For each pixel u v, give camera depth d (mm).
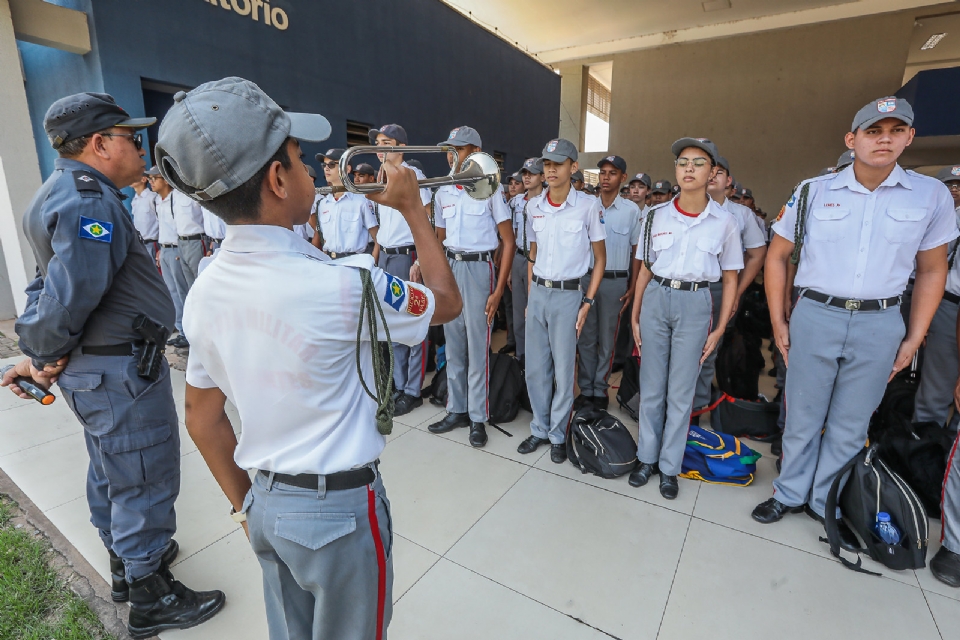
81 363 1475
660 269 2393
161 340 1597
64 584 1869
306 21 6500
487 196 1191
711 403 3309
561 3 11289
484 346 2920
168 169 745
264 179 761
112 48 4727
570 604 1788
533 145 12391
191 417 977
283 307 769
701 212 2289
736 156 12594
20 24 4340
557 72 14430
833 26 11242
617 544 2094
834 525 2016
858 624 1705
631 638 1652
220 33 5547
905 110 1738
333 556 850
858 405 2055
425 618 1726
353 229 3555
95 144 1461
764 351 4852
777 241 2219
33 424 3125
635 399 3275
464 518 2260
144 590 1638
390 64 7895
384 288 850
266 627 1699
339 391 838
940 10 10383
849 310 1989
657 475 2637
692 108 12914
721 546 2084
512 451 2879
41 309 1311
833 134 11555
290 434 837
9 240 4926
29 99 5578
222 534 2150
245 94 736
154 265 1598
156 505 1627
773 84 11969
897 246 1889
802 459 2223
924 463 2324
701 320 2318
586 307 2672
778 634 1666
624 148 13922
